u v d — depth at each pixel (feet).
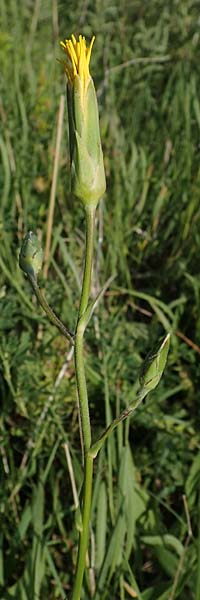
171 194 1.41
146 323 1.24
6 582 0.93
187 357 1.11
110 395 1.03
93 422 1.04
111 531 0.90
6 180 1.26
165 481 1.02
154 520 0.97
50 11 2.05
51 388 1.03
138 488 0.98
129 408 0.54
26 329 1.12
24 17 2.02
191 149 1.45
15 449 1.01
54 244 1.17
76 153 0.52
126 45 1.81
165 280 1.28
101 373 1.05
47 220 1.27
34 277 0.55
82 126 0.51
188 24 1.87
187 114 1.48
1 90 1.58
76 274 1.14
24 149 1.39
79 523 0.57
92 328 1.11
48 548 0.95
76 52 0.51
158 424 1.03
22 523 0.91
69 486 1.00
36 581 0.86
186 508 0.90
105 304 1.22
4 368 1.00
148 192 1.44
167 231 1.34
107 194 1.40
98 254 1.18
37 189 1.39
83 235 1.27
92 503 0.89
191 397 1.09
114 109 1.52
